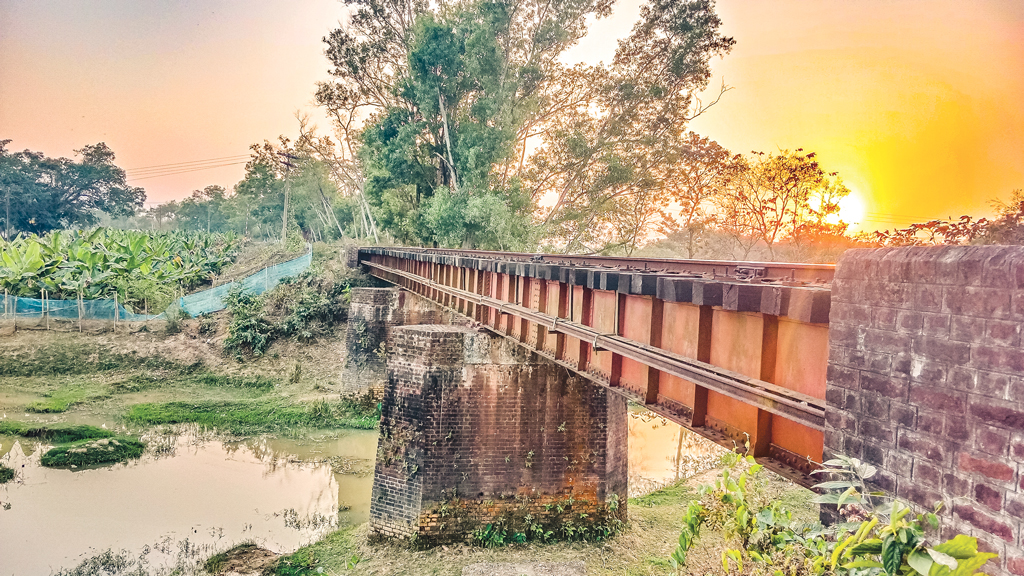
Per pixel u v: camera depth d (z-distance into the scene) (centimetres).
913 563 335
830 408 455
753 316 586
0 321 3600
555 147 4247
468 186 3722
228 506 1848
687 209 4266
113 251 4338
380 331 2938
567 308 1060
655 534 1625
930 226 2131
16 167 8494
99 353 3400
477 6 3903
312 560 1498
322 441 2517
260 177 8575
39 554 1509
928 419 382
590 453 1609
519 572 1423
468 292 1600
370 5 4134
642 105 4178
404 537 1572
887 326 412
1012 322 338
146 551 1537
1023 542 326
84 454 2222
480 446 1584
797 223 3262
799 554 510
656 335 775
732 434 649
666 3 3994
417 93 3812
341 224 8281
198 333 3694
